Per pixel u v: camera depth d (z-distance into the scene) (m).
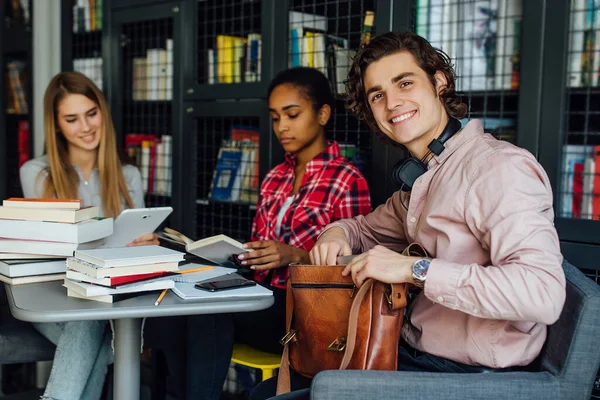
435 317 1.57
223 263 2.12
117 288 1.58
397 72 1.63
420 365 1.59
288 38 2.62
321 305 1.59
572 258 1.96
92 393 2.09
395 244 1.98
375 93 1.68
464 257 1.50
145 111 3.38
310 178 2.37
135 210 2.03
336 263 1.74
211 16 3.06
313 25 2.70
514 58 2.26
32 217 1.83
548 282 1.31
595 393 1.96
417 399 1.33
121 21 3.27
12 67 4.03
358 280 1.50
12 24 3.95
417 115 1.63
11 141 4.12
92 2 3.47
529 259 1.32
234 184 2.91
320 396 1.34
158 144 3.24
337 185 2.31
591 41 2.05
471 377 1.36
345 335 1.56
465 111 1.66
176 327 2.27
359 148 2.60
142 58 3.29
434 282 1.39
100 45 3.52
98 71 3.50
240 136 2.92
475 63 2.35
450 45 2.37
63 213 1.82
